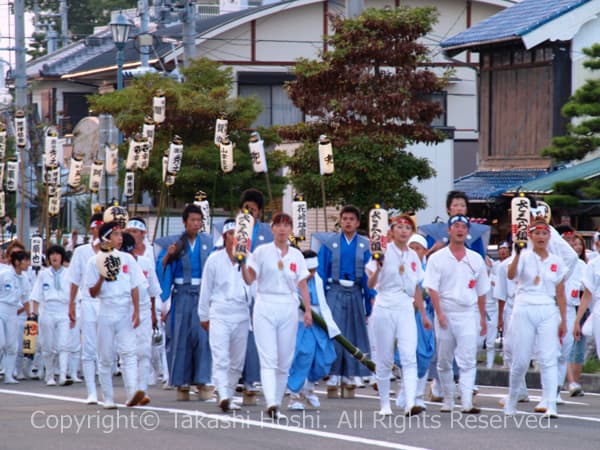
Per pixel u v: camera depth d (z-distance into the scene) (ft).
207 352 97.76
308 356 89.81
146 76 220.02
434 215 229.45
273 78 295.69
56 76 354.54
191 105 212.84
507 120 233.35
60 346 123.65
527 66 229.25
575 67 223.30
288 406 91.76
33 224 280.10
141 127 213.87
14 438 71.56
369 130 188.75
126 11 442.50
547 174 212.64
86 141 275.18
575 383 103.81
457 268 83.71
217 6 403.13
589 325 99.19
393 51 187.01
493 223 209.36
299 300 86.79
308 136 191.52
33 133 219.41
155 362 115.24
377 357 84.33
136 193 191.21
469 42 232.32
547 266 82.94
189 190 215.92
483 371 124.47
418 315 92.17
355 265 101.19
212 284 87.56
